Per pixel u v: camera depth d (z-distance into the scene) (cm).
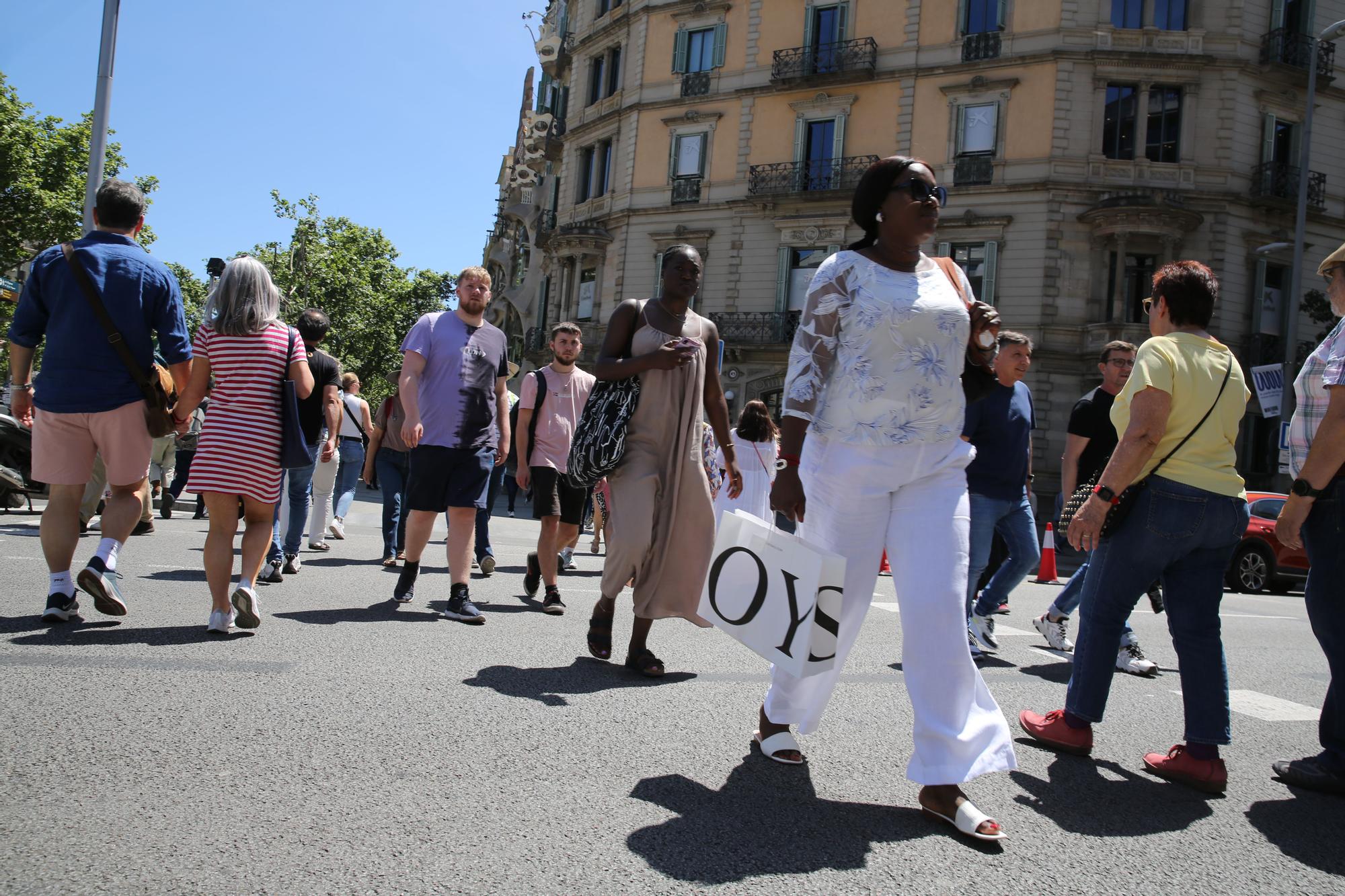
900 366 292
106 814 241
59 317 455
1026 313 2678
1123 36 2677
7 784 255
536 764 303
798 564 303
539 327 3884
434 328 582
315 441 543
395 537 849
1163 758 351
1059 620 615
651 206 3259
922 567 287
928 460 295
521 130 5250
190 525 1086
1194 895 241
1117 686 509
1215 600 346
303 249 5375
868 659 533
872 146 2908
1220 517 344
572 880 222
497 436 598
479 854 232
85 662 387
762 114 3084
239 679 379
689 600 454
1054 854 262
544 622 586
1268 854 275
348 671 405
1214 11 2666
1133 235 2625
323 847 230
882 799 296
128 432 462
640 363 445
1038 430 2636
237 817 244
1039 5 2723
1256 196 2647
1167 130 2683
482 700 375
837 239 2953
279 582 692
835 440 303
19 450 1194
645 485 455
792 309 3005
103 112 1449
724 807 278
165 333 466
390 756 301
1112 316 2645
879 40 2923
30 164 4050
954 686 280
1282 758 384
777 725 328
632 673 452
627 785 291
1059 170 2680
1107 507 354
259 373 468
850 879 235
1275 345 2683
